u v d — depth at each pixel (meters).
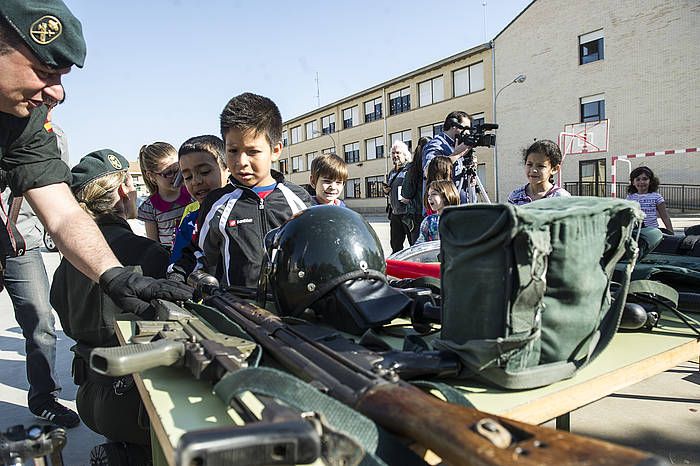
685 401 2.96
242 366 1.04
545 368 1.06
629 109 20.67
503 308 1.02
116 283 1.65
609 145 21.28
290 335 1.22
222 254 2.22
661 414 2.83
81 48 1.55
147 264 2.23
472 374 1.10
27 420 2.99
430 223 3.90
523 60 24.06
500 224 0.99
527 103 24.02
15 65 1.47
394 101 31.73
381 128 32.69
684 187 19.45
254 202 2.26
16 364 3.99
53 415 2.95
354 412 0.80
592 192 21.80
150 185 3.68
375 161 33.53
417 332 1.44
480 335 1.06
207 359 1.08
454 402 0.90
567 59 22.42
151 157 3.54
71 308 2.06
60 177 1.90
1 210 2.04
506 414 0.96
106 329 1.95
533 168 3.79
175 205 3.60
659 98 19.89
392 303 1.46
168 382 1.16
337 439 0.71
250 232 2.21
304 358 1.08
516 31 24.22
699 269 1.77
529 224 0.99
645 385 3.23
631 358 1.21
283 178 2.49
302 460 0.67
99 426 1.91
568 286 1.08
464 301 1.09
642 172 5.73
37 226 2.98
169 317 1.42
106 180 2.24
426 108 29.19
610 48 21.06
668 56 19.58
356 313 1.42
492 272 1.04
